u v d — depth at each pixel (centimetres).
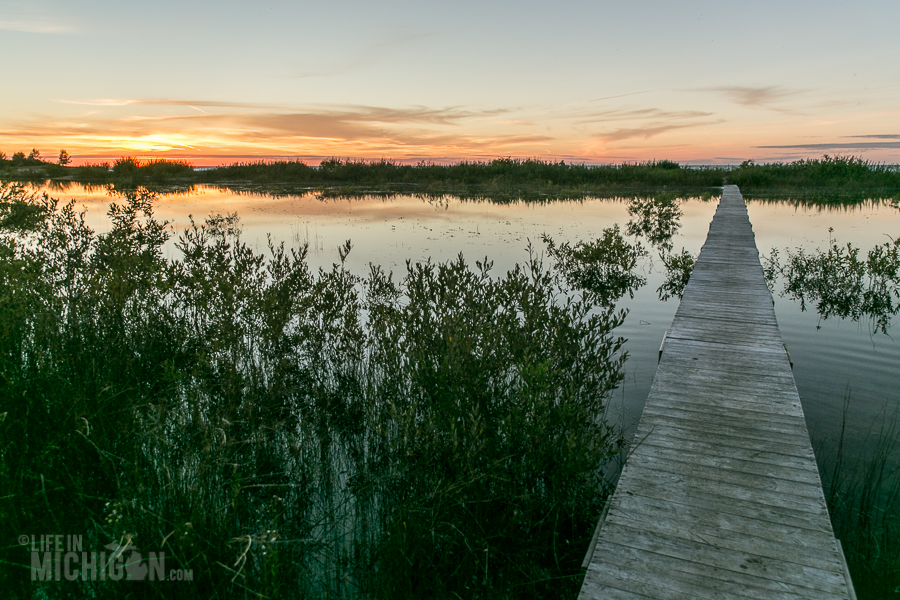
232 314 508
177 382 414
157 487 305
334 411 453
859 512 328
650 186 2922
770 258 1078
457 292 493
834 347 630
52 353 423
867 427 439
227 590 258
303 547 300
